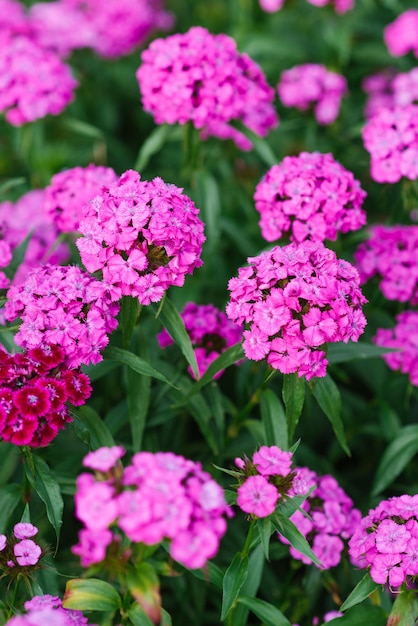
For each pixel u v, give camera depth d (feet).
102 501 2.64
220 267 3.90
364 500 3.60
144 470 2.68
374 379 3.82
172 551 2.63
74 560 3.32
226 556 3.38
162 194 3.06
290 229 3.40
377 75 4.89
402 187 3.69
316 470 3.61
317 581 3.22
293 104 4.30
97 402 3.59
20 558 2.88
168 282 3.04
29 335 2.99
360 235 3.61
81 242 3.03
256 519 2.88
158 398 3.31
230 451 3.47
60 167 4.32
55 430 2.90
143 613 2.86
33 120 3.96
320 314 2.99
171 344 3.41
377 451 3.87
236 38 4.66
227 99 3.50
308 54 4.70
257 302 3.01
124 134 5.15
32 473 2.98
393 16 5.00
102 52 4.89
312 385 3.11
